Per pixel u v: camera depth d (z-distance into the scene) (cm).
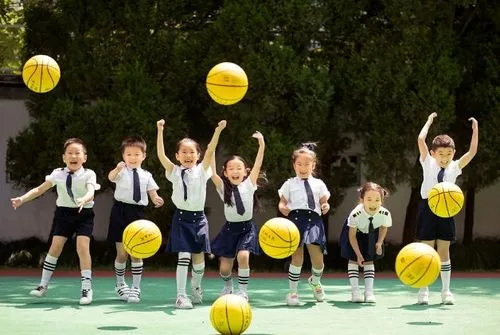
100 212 1683
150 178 961
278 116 1432
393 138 1438
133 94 1431
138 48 1475
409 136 1443
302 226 931
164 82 1473
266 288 1154
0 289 1091
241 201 926
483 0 1495
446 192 858
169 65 1476
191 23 1523
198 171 911
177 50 1452
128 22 1473
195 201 904
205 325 748
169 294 1035
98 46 1483
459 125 1545
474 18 1537
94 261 1541
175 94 1472
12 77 1666
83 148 927
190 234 902
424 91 1422
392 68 1438
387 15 1459
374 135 1453
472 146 939
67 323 759
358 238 950
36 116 1534
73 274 1373
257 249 943
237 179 932
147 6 1474
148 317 802
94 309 864
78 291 1059
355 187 1692
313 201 938
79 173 916
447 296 947
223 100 862
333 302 961
